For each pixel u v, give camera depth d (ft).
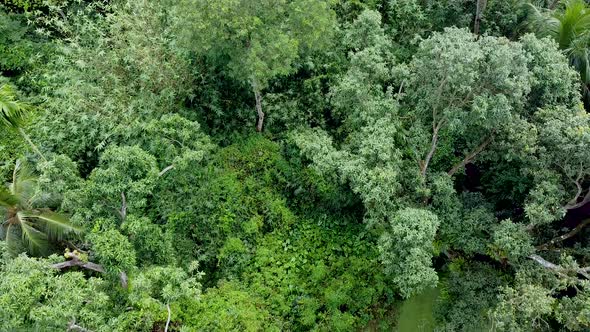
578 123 37.70
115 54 51.39
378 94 46.21
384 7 60.59
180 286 34.40
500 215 48.01
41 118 49.60
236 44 43.98
